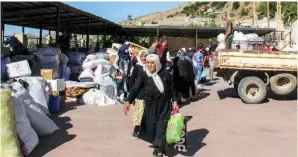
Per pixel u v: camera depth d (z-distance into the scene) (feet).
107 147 22.07
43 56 37.86
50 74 33.55
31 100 23.21
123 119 30.01
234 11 350.43
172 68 37.83
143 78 20.07
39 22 85.30
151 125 19.67
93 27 102.42
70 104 36.42
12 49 42.06
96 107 35.29
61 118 29.99
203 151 21.57
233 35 44.88
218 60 39.58
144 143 23.02
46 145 22.21
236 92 46.26
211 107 36.86
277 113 33.76
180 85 37.88
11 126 17.87
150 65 19.48
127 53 41.75
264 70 39.17
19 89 22.24
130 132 25.73
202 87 54.34
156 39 28.89
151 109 19.65
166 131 19.51
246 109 35.78
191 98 42.04
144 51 25.12
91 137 24.26
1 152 17.37
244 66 39.24
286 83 39.91
